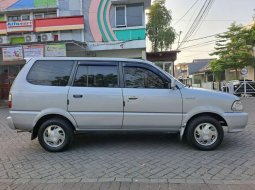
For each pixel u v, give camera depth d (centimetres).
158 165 628
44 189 518
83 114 731
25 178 572
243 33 3631
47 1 2142
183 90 738
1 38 2091
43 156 711
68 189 514
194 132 733
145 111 730
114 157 688
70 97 730
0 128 1088
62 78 744
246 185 517
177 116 731
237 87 3019
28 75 744
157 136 880
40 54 1836
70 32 2114
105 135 900
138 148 760
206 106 732
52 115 742
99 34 2116
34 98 730
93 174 583
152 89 737
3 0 2177
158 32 2986
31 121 730
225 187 510
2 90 2258
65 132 740
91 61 751
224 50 3772
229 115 732
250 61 3603
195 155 694
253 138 855
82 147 780
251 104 1838
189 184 525
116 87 740
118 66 750
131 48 2111
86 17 2120
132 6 2114
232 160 654
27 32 2103
